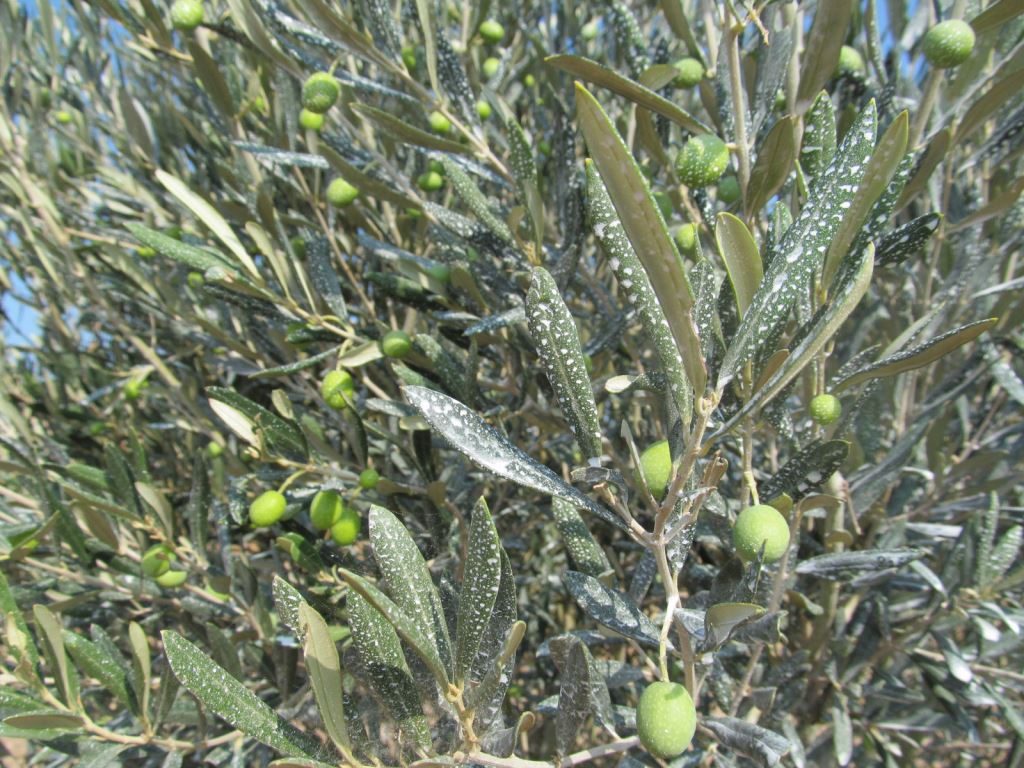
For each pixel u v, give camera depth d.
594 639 0.33
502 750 0.24
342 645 0.38
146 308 0.58
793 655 0.37
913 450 0.40
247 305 0.42
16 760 0.59
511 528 0.54
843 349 0.43
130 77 0.60
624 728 0.33
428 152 0.39
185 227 0.58
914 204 0.44
